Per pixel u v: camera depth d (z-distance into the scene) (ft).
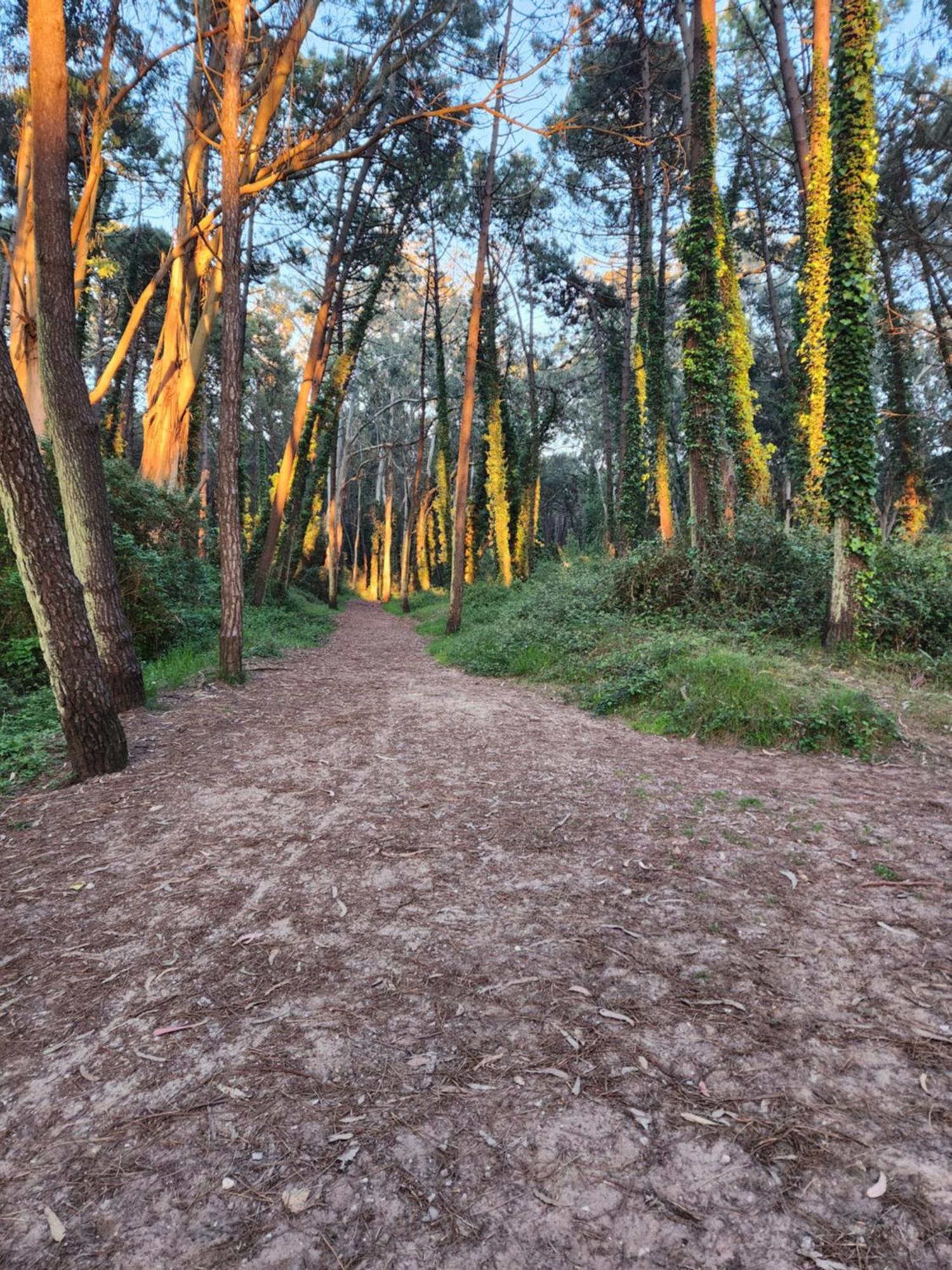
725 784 16.03
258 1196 5.45
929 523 86.99
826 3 44.88
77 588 16.47
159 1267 4.88
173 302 49.47
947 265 60.29
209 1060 7.05
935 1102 6.23
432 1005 7.92
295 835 13.23
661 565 39.06
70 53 39.42
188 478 66.03
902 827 13.03
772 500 51.29
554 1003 7.88
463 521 55.98
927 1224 5.03
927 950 8.77
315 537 111.65
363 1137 6.02
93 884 11.20
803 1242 4.94
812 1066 6.73
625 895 10.53
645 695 24.20
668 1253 4.90
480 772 17.28
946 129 57.16
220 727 21.90
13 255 41.06
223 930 9.70
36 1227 5.21
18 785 16.22
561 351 120.88
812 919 9.67
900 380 66.28
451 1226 5.16
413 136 57.67
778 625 32.40
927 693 23.27
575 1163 5.68
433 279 91.40
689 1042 7.14
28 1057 7.16
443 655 44.24
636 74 64.85
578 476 165.17
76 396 21.65
